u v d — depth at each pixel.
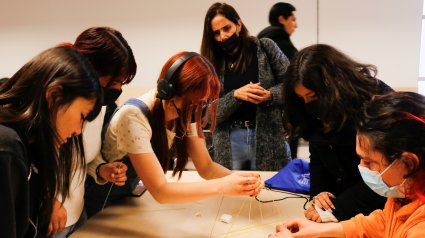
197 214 1.36
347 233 1.12
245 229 1.25
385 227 1.05
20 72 0.82
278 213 1.36
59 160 0.91
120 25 3.42
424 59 3.11
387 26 3.05
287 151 2.14
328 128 1.25
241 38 2.17
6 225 0.78
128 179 1.47
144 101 1.29
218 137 2.19
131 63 1.25
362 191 1.24
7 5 3.54
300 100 1.37
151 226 1.27
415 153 0.76
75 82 0.81
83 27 3.49
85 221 1.34
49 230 1.08
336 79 1.18
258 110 2.10
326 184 1.43
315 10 3.12
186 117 1.23
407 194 0.86
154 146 1.29
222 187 1.22
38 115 0.80
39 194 0.90
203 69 1.14
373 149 0.82
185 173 1.75
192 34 3.34
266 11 3.17
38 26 3.55
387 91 1.20
